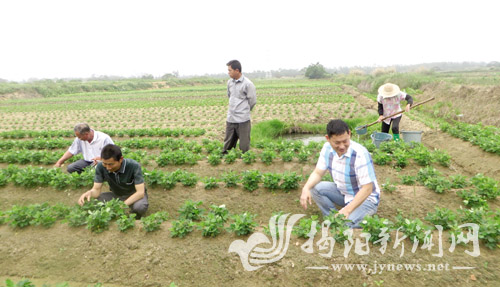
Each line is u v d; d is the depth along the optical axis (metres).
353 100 24.91
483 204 5.40
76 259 4.27
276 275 3.77
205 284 3.78
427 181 6.16
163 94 44.69
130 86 69.81
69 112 26.53
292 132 16.55
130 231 4.62
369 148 8.80
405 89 27.25
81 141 7.19
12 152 9.69
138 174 5.20
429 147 10.58
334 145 4.14
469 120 14.51
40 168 7.25
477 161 8.30
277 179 6.28
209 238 4.39
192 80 87.25
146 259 4.14
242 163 8.48
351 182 4.51
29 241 4.59
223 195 6.35
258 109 23.30
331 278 3.66
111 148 4.82
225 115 21.56
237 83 8.57
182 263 4.04
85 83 68.69
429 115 17.38
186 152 9.09
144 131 14.55
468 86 17.62
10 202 6.55
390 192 6.07
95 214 4.61
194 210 5.04
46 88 53.31
